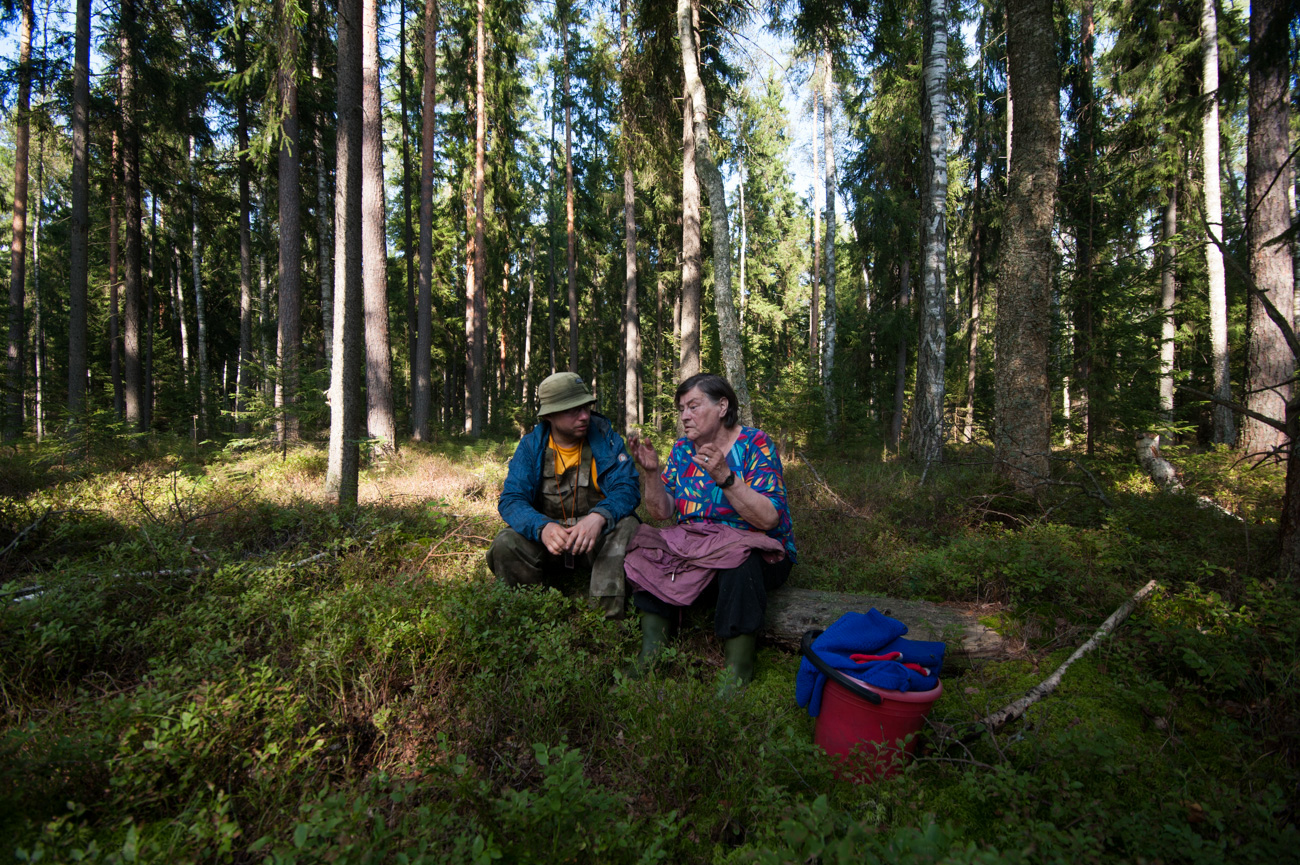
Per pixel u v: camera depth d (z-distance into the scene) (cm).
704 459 267
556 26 1958
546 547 299
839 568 404
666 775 200
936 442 985
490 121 1981
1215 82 1050
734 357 927
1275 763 214
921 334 1026
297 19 506
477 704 230
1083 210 989
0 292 2438
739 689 242
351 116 518
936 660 227
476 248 1909
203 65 1463
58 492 572
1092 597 321
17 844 163
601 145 2250
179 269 2303
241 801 188
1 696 228
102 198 1683
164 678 213
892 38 1230
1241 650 259
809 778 211
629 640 289
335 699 231
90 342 2275
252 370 1047
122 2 1287
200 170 1722
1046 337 534
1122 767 196
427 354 1550
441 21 1738
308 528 443
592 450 329
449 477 793
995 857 128
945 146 1009
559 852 157
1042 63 531
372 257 999
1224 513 504
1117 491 567
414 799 191
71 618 254
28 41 1235
